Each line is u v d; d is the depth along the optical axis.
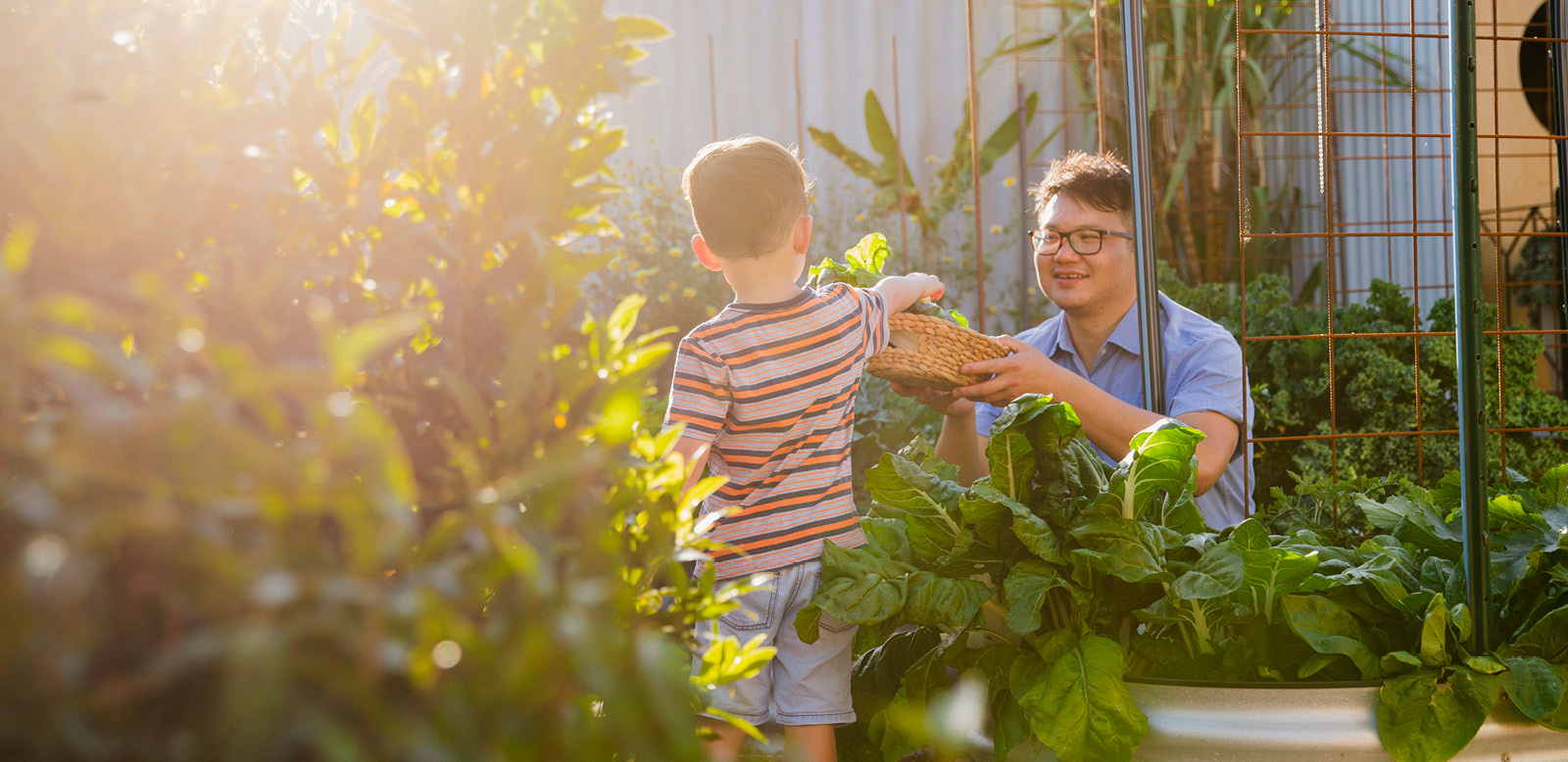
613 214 5.67
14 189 0.59
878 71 7.36
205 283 0.68
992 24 7.32
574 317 0.69
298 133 0.73
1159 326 2.02
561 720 0.49
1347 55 6.77
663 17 7.16
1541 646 1.43
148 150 0.63
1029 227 6.45
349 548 0.57
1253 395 3.92
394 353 0.71
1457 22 1.39
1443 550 1.61
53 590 0.38
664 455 0.76
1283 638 1.49
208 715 0.43
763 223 1.71
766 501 1.67
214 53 0.73
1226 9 6.54
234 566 0.43
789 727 1.66
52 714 0.39
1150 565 1.41
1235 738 1.36
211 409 0.42
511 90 0.74
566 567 0.58
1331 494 2.17
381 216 0.71
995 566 1.53
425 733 0.43
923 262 6.14
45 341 0.42
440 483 0.67
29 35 0.62
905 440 3.77
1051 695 1.38
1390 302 4.52
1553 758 1.38
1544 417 4.10
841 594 1.50
